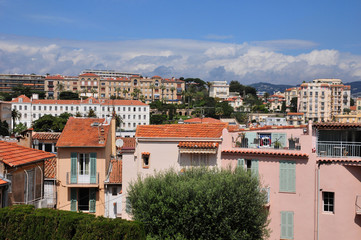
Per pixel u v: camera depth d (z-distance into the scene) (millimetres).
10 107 131125
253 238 23547
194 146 27688
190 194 23188
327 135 27312
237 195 23219
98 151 32250
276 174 26844
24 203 24516
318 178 26062
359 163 25484
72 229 19703
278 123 123062
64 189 32125
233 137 28625
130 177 28797
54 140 45375
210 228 22469
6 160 22938
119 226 19594
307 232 26094
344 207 25688
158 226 23031
